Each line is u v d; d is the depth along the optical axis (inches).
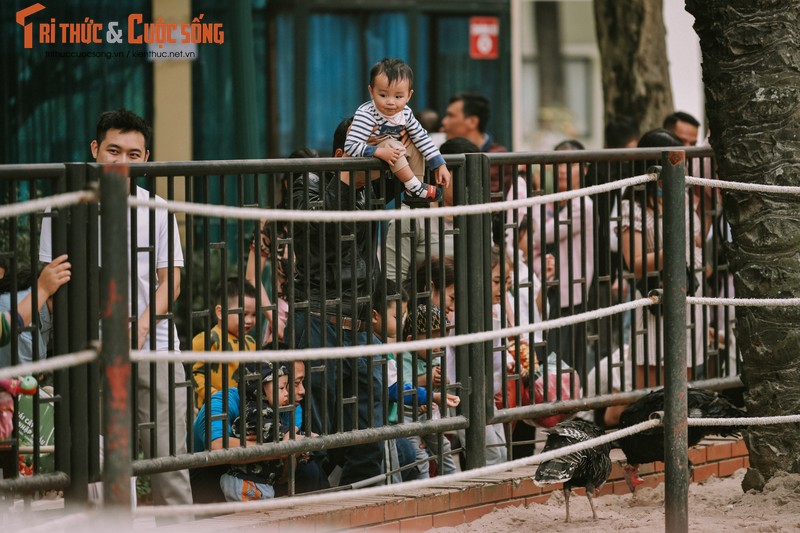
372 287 624.1
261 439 569.0
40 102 1251.2
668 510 569.9
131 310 532.4
